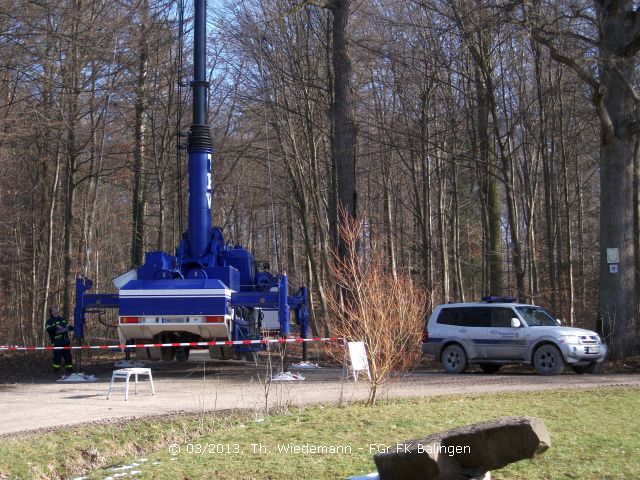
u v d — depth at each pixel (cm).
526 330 1898
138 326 1772
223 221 4369
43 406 1354
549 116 2962
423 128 2894
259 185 4219
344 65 2353
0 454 923
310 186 3388
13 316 3728
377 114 3275
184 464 816
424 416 1062
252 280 2067
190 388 1619
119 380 1862
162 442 1051
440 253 3669
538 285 3366
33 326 3244
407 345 1295
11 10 1833
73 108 2470
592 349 1869
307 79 2886
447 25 2536
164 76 2975
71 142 2686
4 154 2856
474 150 2673
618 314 2028
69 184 2773
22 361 2316
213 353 1869
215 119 3556
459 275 3422
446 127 3244
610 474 735
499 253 2683
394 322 1219
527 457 607
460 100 3275
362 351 1306
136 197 2911
